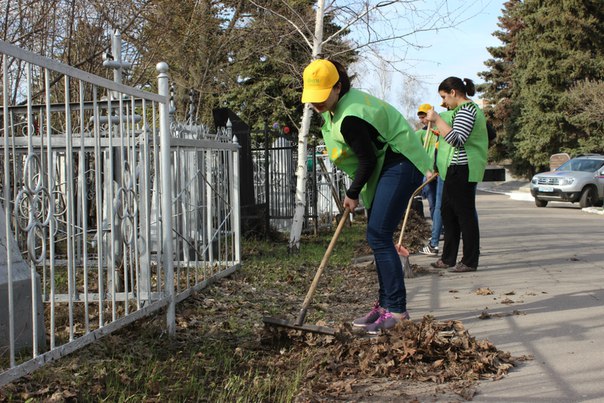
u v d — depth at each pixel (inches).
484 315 191.8
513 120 1761.8
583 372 138.8
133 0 410.9
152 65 483.8
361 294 240.7
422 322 161.0
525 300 214.7
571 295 219.0
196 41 510.0
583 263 294.7
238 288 237.0
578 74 1455.5
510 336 170.1
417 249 365.1
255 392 128.9
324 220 551.2
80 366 138.9
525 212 708.0
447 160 277.1
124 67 221.5
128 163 161.6
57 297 172.7
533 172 1793.8
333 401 126.9
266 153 398.9
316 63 166.6
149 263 165.0
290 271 279.6
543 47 1485.0
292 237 348.8
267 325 165.8
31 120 119.0
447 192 279.7
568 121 1455.5
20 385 125.0
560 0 1489.9
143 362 143.3
